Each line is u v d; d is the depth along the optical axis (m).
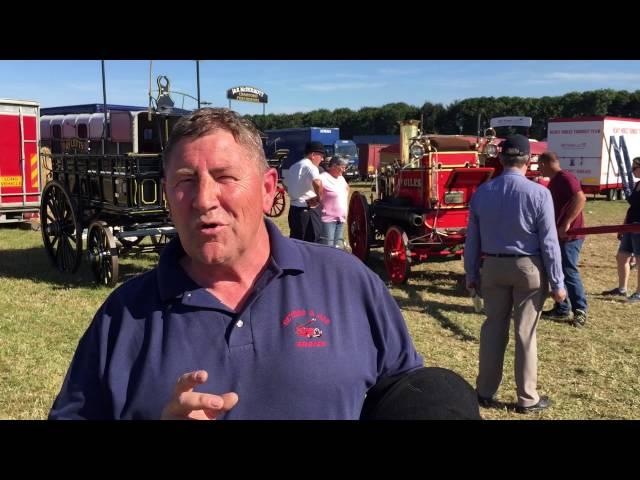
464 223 8.27
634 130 24.20
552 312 6.48
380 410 1.37
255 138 1.44
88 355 1.37
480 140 8.71
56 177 9.20
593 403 4.23
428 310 6.84
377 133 66.88
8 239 12.41
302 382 1.33
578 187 5.98
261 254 1.48
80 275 8.70
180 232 1.39
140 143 8.46
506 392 4.45
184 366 1.32
